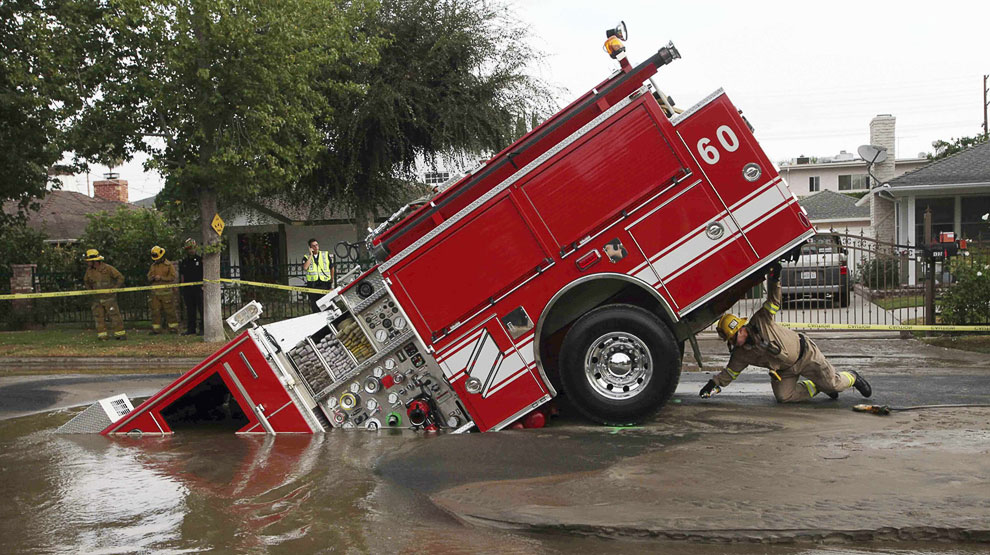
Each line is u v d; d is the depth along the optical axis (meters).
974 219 20.95
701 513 4.21
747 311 14.38
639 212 6.37
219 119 14.86
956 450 5.24
